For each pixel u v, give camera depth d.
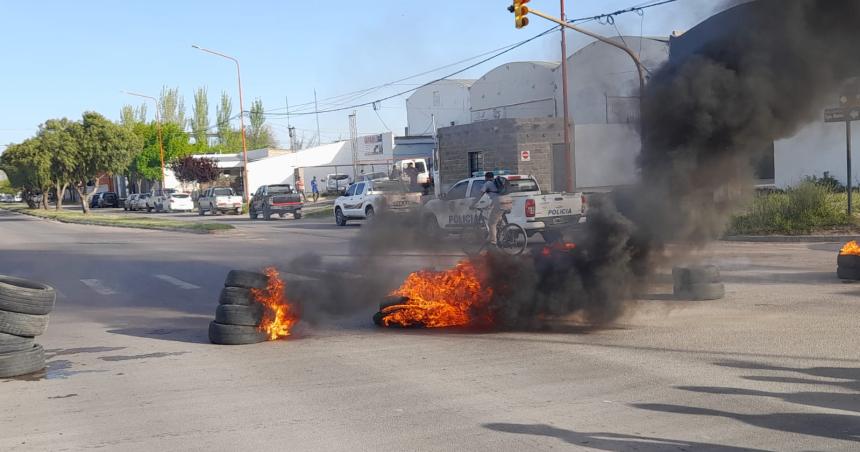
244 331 9.10
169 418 6.12
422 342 8.88
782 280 12.49
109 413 6.32
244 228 33.66
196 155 73.19
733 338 8.40
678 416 5.79
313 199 59.16
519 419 5.82
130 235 31.83
